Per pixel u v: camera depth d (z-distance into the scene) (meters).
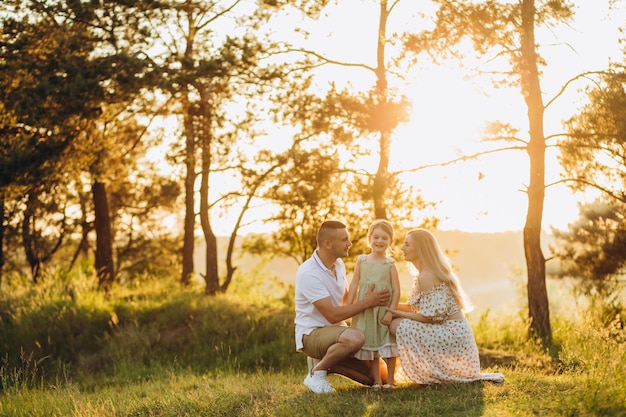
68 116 17.70
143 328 15.12
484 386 7.16
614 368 6.96
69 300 16.62
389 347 7.46
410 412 6.37
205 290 21.11
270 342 14.45
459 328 7.44
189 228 23.81
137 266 33.41
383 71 18.94
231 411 7.25
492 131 16.80
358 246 22.75
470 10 15.84
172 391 8.52
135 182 31.02
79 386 12.38
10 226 28.30
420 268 7.67
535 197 17.05
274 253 27.70
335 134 18.20
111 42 19.41
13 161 18.14
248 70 18.83
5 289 18.59
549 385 7.25
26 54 19.06
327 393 7.24
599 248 23.16
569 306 19.36
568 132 16.62
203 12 20.50
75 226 30.84
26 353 14.78
